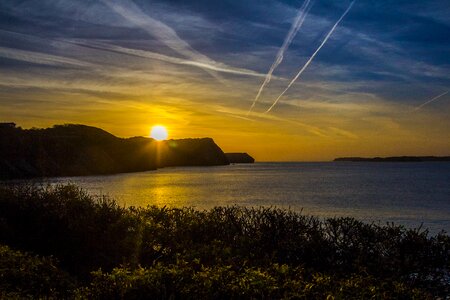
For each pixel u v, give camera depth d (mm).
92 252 10719
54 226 11602
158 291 5848
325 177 133000
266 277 6027
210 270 6375
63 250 10836
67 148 148750
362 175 151500
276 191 68312
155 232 10383
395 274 8078
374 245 9062
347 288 5949
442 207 44781
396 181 107062
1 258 8273
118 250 10594
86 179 112812
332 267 8688
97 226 11406
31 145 126000
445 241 8711
